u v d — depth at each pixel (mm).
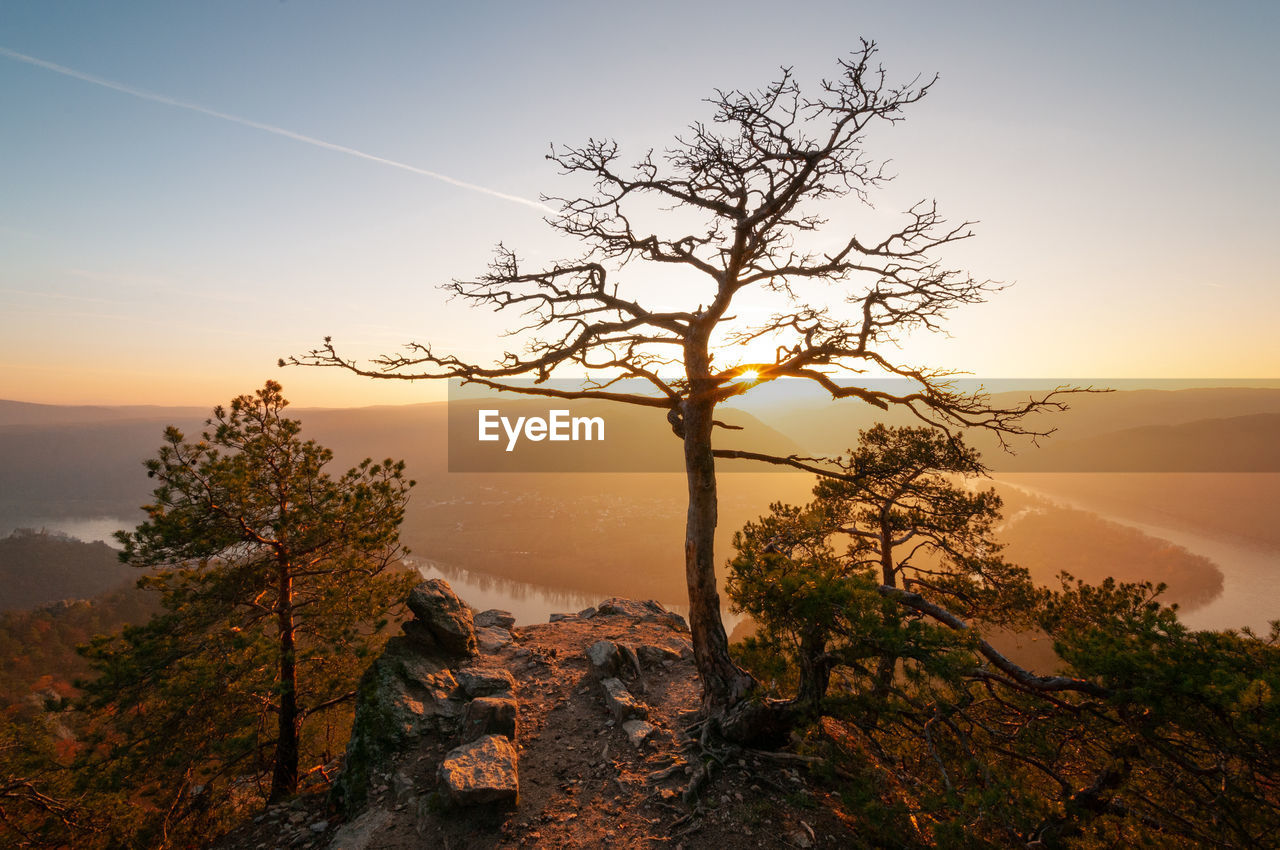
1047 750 7715
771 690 9594
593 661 12672
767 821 7887
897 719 7922
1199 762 6945
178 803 12953
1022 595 14031
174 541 12633
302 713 14461
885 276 8820
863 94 8227
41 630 110250
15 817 13312
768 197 8984
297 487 14406
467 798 8273
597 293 9969
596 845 7691
